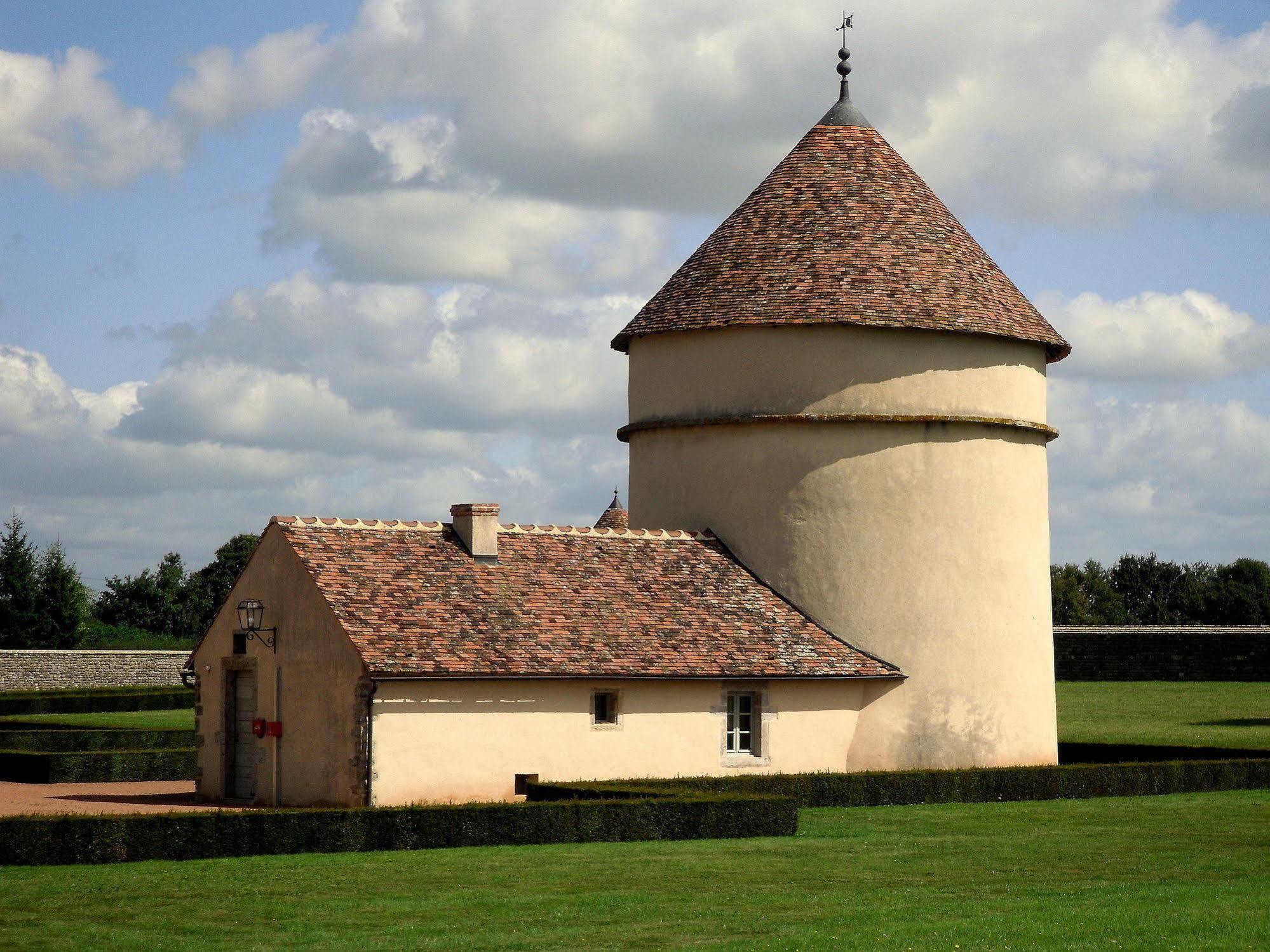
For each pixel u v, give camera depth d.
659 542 38.06
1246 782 35.94
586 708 33.25
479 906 20.25
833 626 37.72
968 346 38.78
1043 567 40.19
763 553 38.41
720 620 36.28
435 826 25.30
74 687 77.94
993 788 33.28
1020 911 19.62
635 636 34.53
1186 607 145.25
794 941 17.88
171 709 68.94
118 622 112.62
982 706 38.22
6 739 46.97
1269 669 74.50
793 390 38.22
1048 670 39.81
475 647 32.19
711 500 39.25
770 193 40.62
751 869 23.20
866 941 17.84
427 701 31.36
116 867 23.11
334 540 33.62
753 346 38.66
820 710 36.41
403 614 32.25
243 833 24.33
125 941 18.31
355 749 30.75
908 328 38.03
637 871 22.94
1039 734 39.25
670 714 34.28
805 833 27.61
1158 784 34.88
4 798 35.28
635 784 31.14
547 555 36.03
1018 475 39.53
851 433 38.09
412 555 34.16
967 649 38.16
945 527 38.25
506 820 25.73
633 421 41.16
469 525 34.97
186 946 18.08
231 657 34.75
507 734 32.22
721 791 30.31
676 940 18.33
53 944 18.16
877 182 40.38
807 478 38.19
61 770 39.81
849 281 38.34
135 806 33.41
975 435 38.78
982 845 25.91
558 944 18.12
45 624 90.38
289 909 20.06
